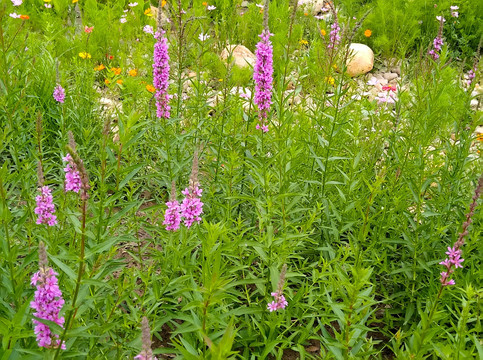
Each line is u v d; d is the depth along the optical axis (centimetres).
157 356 339
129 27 850
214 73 668
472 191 425
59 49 761
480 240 391
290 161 396
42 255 213
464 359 248
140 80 638
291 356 352
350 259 411
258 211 355
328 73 477
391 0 928
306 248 423
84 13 902
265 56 390
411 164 443
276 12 913
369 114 533
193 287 278
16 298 251
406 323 382
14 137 391
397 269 383
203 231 365
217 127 489
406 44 884
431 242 394
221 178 422
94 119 572
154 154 529
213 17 940
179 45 476
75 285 250
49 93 552
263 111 402
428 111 416
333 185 457
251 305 327
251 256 346
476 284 364
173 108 523
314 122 501
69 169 259
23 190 339
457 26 930
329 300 313
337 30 485
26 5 891
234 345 336
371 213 436
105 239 288
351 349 280
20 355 236
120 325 280
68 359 253
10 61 459
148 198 510
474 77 456
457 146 435
